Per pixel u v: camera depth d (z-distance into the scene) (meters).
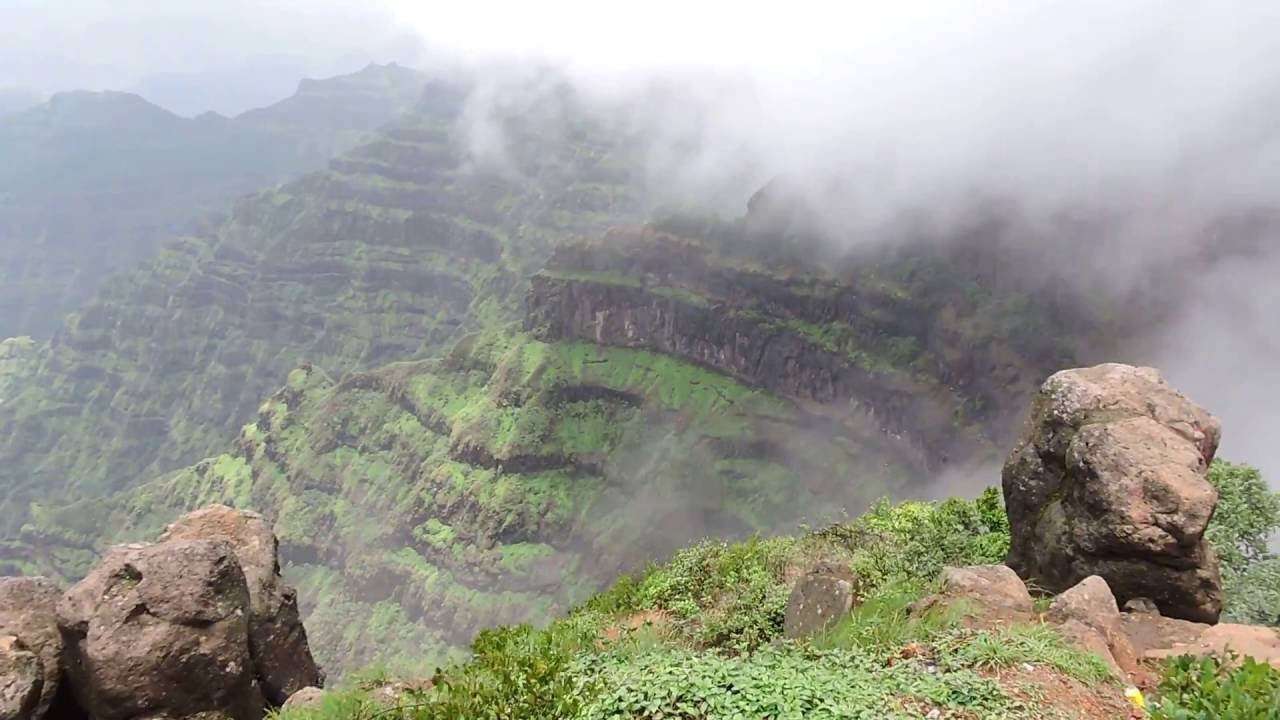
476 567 164.50
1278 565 13.49
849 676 8.09
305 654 15.09
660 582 16.27
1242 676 7.72
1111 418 12.20
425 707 8.74
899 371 157.00
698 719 7.33
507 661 9.66
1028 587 12.23
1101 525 11.32
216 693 12.10
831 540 17.25
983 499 16.47
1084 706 7.80
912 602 10.99
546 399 192.38
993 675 8.20
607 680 8.38
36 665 11.59
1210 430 12.24
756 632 12.35
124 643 11.59
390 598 173.00
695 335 193.50
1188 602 10.86
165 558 12.41
